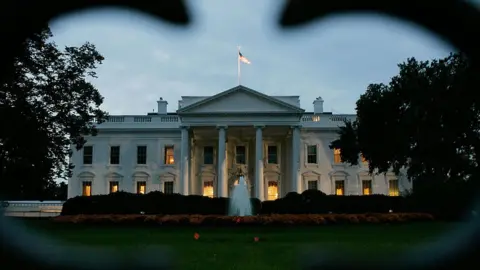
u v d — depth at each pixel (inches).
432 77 1234.6
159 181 2220.7
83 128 1248.2
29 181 990.4
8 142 877.2
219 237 657.0
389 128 1380.4
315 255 97.6
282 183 2206.0
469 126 1185.4
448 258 74.3
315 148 2237.9
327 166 2222.0
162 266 98.6
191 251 441.1
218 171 2062.0
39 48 954.1
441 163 1238.3
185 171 2023.9
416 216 1039.0
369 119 1423.5
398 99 1362.0
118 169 2236.7
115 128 2246.6
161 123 2265.0
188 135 2080.5
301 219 908.0
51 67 1120.2
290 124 2023.9
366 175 2212.1
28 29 57.1
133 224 918.4
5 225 93.4
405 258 82.0
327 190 2209.6
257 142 2021.4
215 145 2251.5
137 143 2253.9
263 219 887.7
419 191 1167.0
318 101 2353.6
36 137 924.0
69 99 1169.4
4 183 901.8
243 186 1295.5
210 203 1234.6
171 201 1192.2
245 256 404.8
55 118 1146.7
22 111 890.7
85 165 2241.6
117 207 1141.1
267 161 2234.3
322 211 1201.4
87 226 900.0
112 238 612.7
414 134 1295.5
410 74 1267.2
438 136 1206.9
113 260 93.4
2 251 86.3
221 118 2032.5
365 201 1203.9
